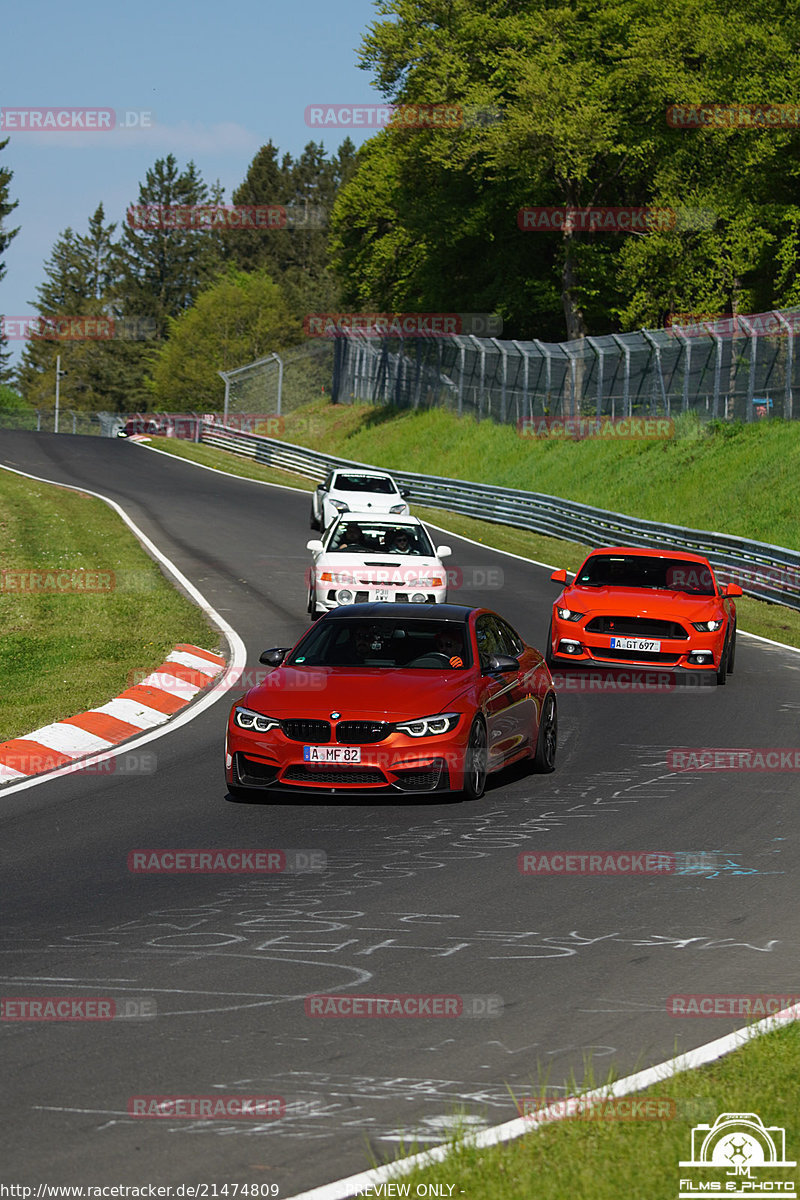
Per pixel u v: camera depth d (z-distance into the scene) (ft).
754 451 484.33
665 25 629.10
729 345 517.14
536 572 356.59
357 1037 69.56
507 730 139.74
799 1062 64.13
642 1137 55.11
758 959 84.07
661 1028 71.05
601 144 629.10
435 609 147.33
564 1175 51.60
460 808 129.18
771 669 231.50
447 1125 58.29
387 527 268.00
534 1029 70.95
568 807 130.31
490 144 646.33
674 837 118.32
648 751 160.25
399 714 128.16
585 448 573.74
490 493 491.31
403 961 83.10
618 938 88.53
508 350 648.79
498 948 86.02
